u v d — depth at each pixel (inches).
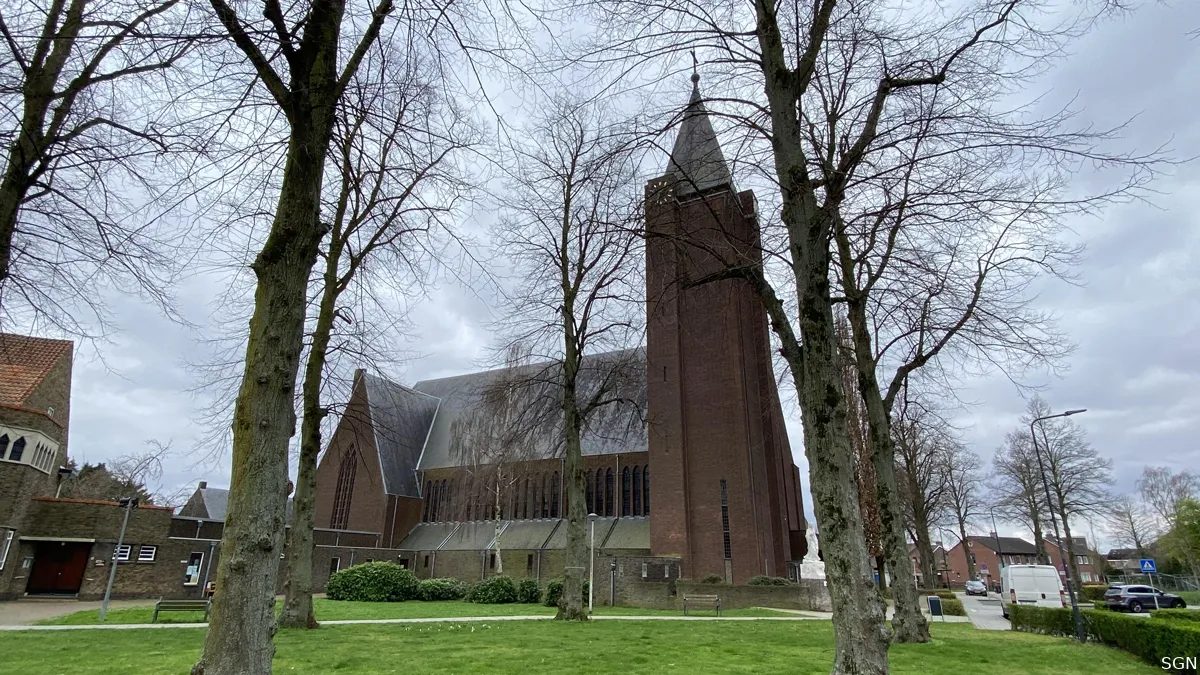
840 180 394.0
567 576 792.9
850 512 329.1
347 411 840.3
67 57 395.2
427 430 2300.7
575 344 836.0
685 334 1632.6
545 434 1094.4
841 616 314.0
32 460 1111.0
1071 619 757.3
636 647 532.7
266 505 246.7
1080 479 2191.2
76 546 1232.2
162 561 1291.8
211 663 225.0
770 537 1528.1
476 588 1288.1
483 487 1788.9
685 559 1450.5
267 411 254.8
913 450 1628.9
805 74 409.4
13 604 1027.9
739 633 670.5
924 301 619.2
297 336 269.7
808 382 356.2
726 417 1530.5
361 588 1274.6
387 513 1988.2
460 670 412.8
